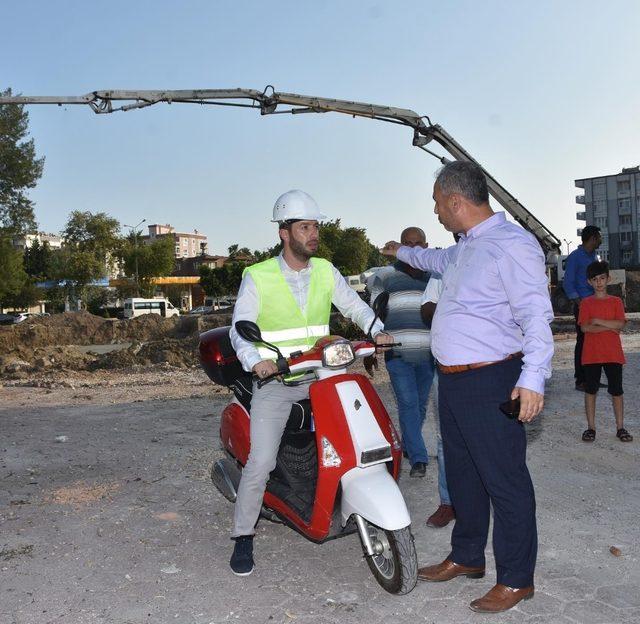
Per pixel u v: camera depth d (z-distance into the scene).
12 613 3.49
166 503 5.17
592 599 3.51
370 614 3.42
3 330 31.45
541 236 11.54
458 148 11.15
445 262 4.07
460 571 3.78
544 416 7.95
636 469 5.79
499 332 3.37
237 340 3.83
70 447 6.93
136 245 78.19
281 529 4.65
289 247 3.97
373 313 4.04
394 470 3.73
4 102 9.68
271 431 3.90
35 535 4.55
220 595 3.67
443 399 3.65
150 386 12.05
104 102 9.95
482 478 3.44
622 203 102.69
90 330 32.78
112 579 3.88
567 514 4.73
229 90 10.22
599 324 6.54
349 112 10.62
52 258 73.81
